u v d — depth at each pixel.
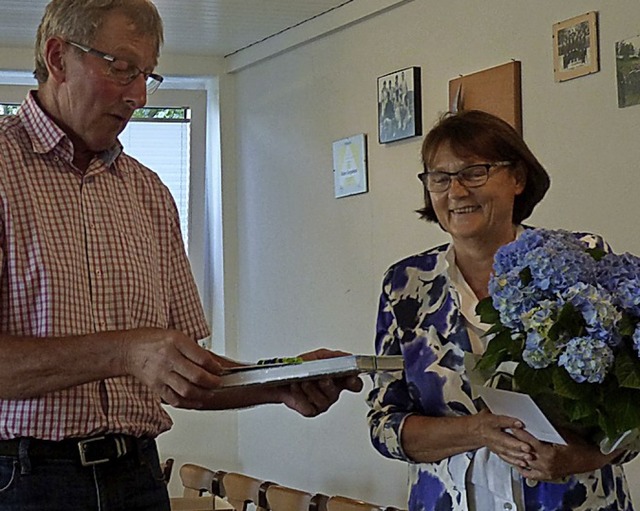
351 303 3.54
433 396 1.94
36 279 1.68
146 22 1.76
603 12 2.53
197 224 4.38
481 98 2.90
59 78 1.74
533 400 1.61
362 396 3.48
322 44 3.69
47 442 1.68
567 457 1.69
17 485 1.66
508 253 1.67
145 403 1.81
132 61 1.73
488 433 1.76
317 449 3.73
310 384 1.72
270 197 4.02
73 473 1.69
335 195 3.61
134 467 1.78
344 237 3.57
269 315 4.03
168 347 1.53
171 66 4.20
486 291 1.96
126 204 1.86
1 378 1.57
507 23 2.84
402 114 3.24
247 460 4.21
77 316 1.71
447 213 1.96
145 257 1.86
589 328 1.55
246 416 4.22
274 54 3.95
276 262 3.98
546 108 2.71
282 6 3.53
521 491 1.83
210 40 3.99
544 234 1.68
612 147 2.51
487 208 1.92
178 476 4.20
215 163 4.34
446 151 1.94
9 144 1.73
